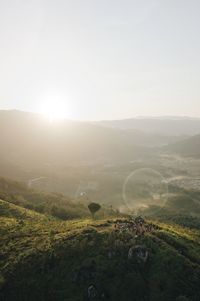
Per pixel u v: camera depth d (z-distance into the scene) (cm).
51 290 5309
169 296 5041
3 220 8462
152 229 6700
